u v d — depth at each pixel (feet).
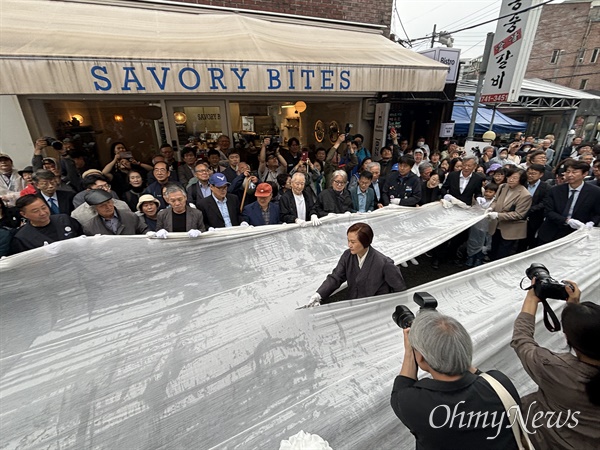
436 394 3.30
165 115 18.86
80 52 9.06
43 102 16.87
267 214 10.82
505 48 21.20
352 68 12.54
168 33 12.43
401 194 14.02
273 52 12.05
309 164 14.79
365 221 10.21
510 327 6.64
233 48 11.71
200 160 15.19
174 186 9.27
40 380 4.83
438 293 7.52
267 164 16.49
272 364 5.46
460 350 3.16
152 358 5.30
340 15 18.72
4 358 5.09
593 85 66.44
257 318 6.24
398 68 13.41
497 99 22.33
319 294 6.73
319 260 8.51
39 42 9.32
